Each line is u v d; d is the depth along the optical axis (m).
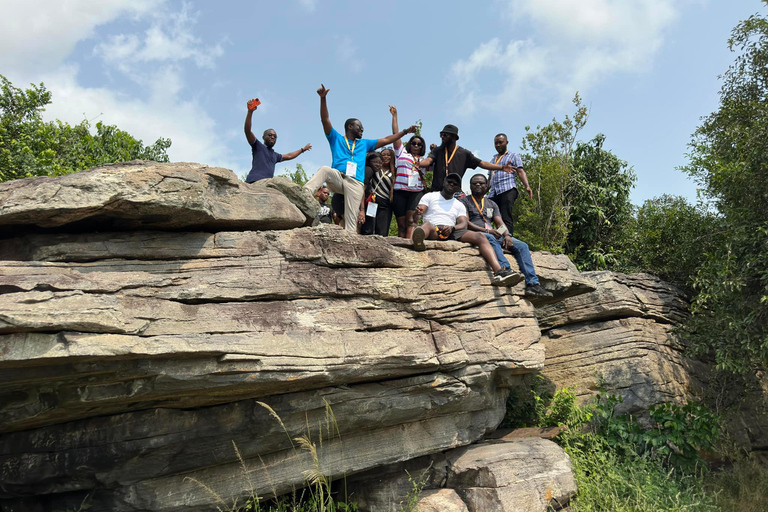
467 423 7.57
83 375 4.54
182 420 5.32
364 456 6.50
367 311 6.31
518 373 8.05
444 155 9.09
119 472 5.18
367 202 8.55
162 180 5.05
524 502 6.59
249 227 6.05
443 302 7.00
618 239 14.71
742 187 10.51
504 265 7.76
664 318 11.59
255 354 5.09
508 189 10.23
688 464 9.05
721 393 11.19
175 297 5.06
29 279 4.34
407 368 6.36
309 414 5.94
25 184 4.72
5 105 11.54
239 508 5.80
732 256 10.48
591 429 9.50
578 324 11.23
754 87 11.85
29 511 5.35
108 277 4.77
